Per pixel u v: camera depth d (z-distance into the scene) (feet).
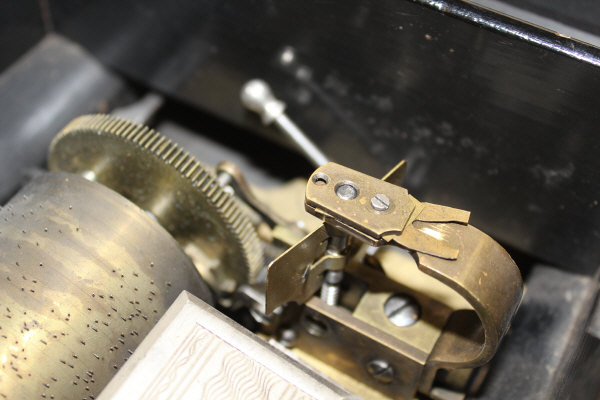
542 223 0.68
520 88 0.61
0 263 0.53
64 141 0.63
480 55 0.61
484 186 0.69
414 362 0.57
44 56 0.82
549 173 0.65
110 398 0.49
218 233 0.61
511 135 0.64
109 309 0.53
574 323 0.66
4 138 0.76
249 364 0.50
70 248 0.54
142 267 0.55
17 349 0.51
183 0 0.72
